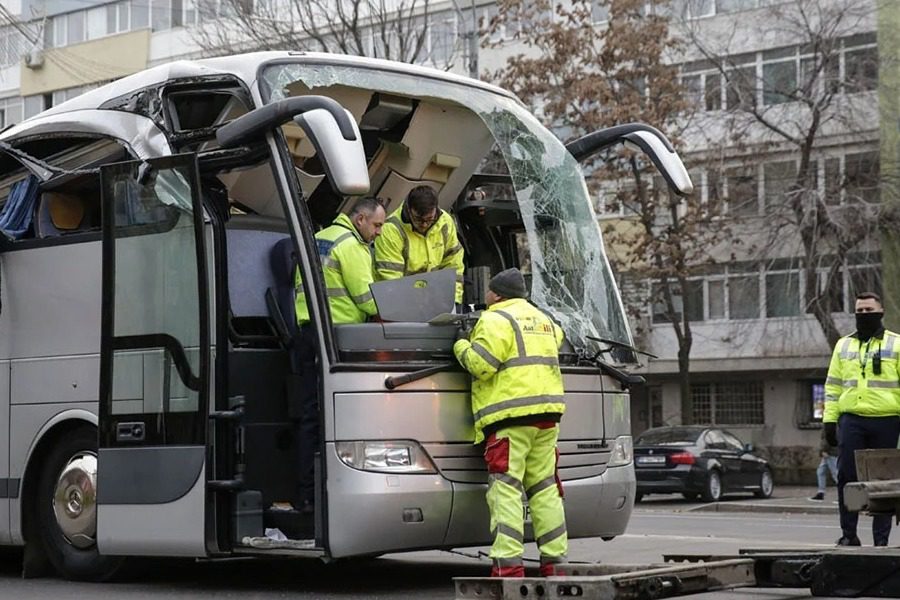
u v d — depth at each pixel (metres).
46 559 11.56
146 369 10.33
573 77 36.53
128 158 10.95
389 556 13.77
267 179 11.03
